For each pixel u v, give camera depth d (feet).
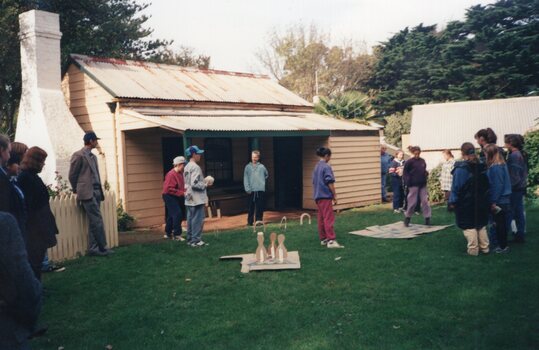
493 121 87.56
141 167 44.98
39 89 43.29
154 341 15.75
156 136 46.42
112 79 45.68
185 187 30.66
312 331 15.98
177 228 34.12
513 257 24.23
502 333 15.07
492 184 25.03
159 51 99.09
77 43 61.82
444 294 19.03
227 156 54.19
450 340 14.82
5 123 63.62
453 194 25.34
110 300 20.13
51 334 16.63
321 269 23.65
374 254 26.43
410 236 31.12
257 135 42.63
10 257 8.26
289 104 58.49
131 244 33.53
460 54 125.18
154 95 45.57
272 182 56.24
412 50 138.82
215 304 19.12
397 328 15.89
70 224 28.86
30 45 43.65
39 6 57.62
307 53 162.91
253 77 64.18
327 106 80.74
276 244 30.19
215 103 50.88
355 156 53.26
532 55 112.37
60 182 41.55
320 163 29.45
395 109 139.85
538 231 30.60
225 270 24.23
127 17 73.10
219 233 35.94
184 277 23.29
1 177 12.64
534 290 18.95
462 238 29.91
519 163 26.99
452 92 122.62
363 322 16.48
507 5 125.59
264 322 16.97
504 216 25.11
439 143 86.53
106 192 31.96
